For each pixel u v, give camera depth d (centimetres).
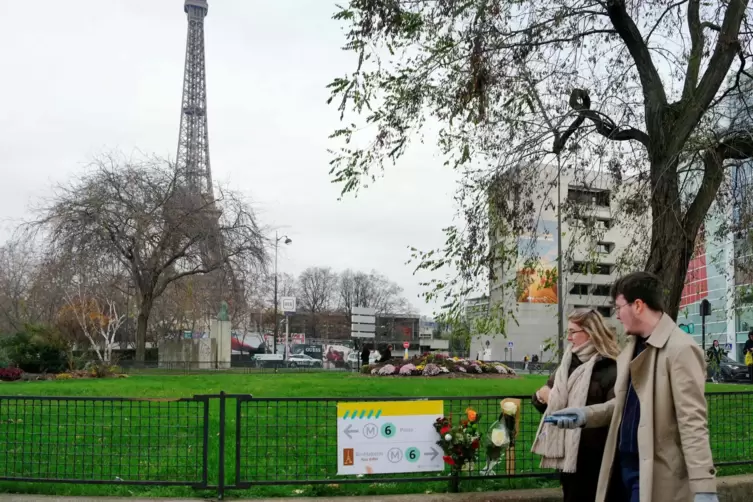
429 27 873
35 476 690
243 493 643
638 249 953
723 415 804
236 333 7681
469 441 629
